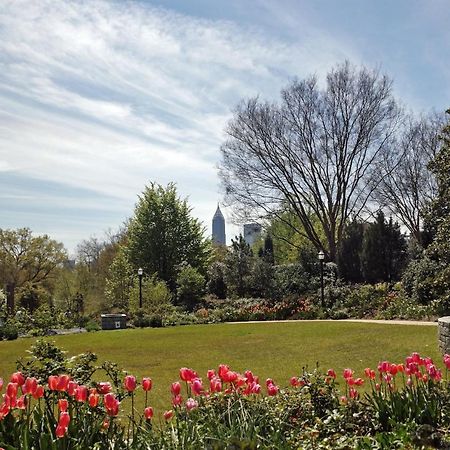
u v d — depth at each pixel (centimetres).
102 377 798
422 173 3048
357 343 1109
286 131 2792
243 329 1645
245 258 2706
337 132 2767
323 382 455
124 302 2895
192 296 2675
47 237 3791
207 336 1490
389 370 427
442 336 915
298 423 399
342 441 359
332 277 2462
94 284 3450
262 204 2944
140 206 3288
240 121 2845
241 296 2620
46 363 422
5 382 855
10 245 3694
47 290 3759
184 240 3288
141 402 630
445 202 1374
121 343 1409
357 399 432
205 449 301
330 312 1962
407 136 2962
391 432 363
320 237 3641
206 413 365
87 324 2194
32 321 2289
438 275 1508
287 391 456
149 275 3109
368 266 2395
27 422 317
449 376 639
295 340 1252
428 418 387
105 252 3975
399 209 3136
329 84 2733
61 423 297
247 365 916
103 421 345
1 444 302
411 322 1488
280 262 3981
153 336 1576
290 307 2122
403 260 2370
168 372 882
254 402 399
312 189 2869
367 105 2727
